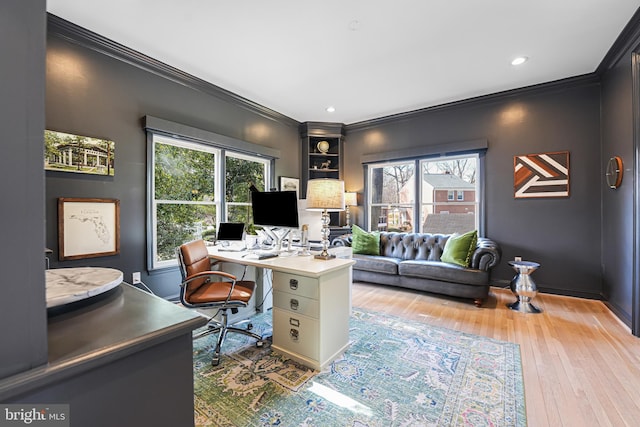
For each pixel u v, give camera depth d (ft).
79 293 2.91
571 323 9.00
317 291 6.44
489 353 7.17
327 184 7.72
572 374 6.20
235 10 7.58
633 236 8.27
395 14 7.72
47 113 7.93
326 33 8.57
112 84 9.21
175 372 2.71
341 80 11.75
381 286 13.76
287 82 11.94
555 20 7.94
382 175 17.10
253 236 10.34
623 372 6.25
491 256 10.70
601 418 4.89
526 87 12.24
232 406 5.23
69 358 2.03
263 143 15.05
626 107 8.93
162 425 2.62
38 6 1.95
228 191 13.37
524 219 12.51
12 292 1.82
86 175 8.64
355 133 17.69
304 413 5.05
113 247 9.18
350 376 6.20
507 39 8.87
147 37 8.79
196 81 11.49
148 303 3.20
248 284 8.08
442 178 15.02
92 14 7.73
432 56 9.86
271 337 8.11
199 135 11.52
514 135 12.73
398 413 5.05
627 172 8.86
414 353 7.21
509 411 5.08
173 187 11.25
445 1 7.22
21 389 1.80
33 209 1.92
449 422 4.83
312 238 9.19
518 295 10.51
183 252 6.98
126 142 9.55
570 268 11.60
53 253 7.99
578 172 11.44
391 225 16.72
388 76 11.39
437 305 10.96
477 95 13.24
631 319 8.30
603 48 9.32
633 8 7.44
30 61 1.91
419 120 15.35
